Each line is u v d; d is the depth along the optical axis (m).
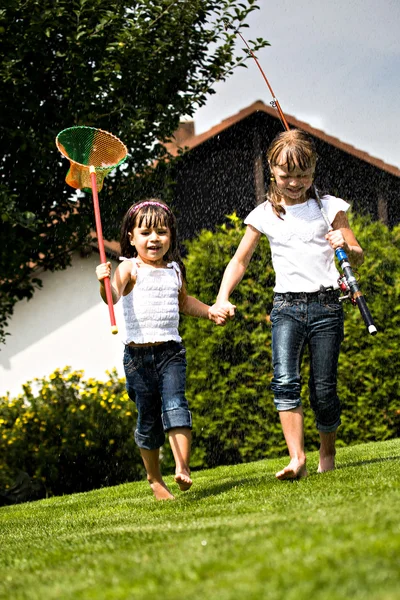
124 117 6.68
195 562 1.79
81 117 6.40
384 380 7.71
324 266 3.80
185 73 7.13
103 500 4.76
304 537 1.88
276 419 7.72
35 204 6.75
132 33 6.30
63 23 6.22
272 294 7.76
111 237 7.29
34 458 7.96
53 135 6.25
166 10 6.54
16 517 4.39
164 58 6.75
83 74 6.32
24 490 7.66
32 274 12.23
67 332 12.39
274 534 2.00
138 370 3.82
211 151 11.45
